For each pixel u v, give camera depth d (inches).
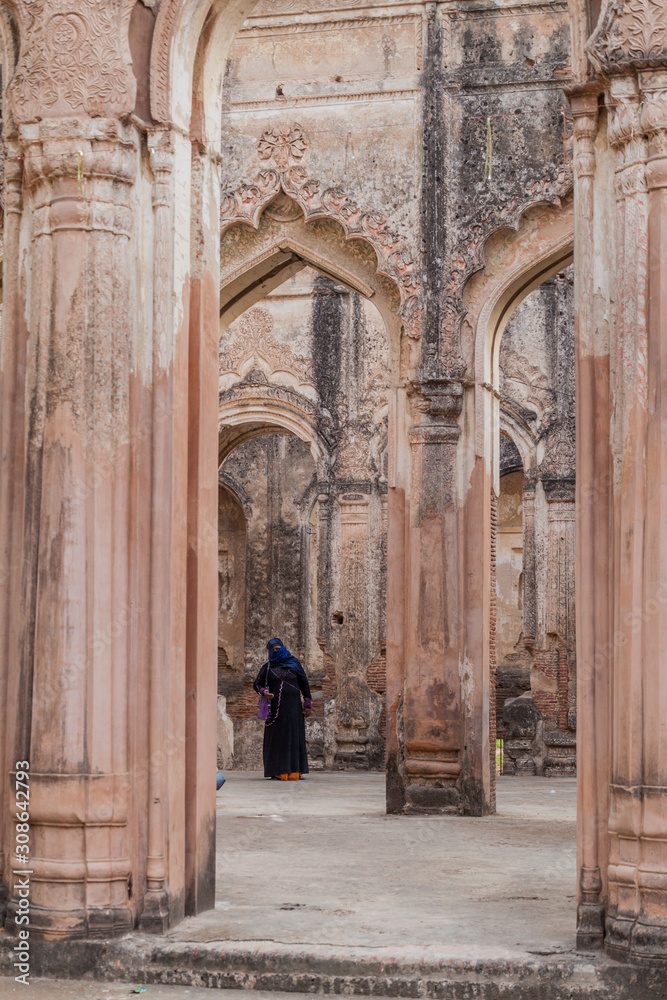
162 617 192.1
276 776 517.3
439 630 370.3
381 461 584.1
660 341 171.5
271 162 393.4
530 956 168.6
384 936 181.2
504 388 579.8
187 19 203.8
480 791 363.6
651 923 164.4
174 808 192.2
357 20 390.6
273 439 666.2
